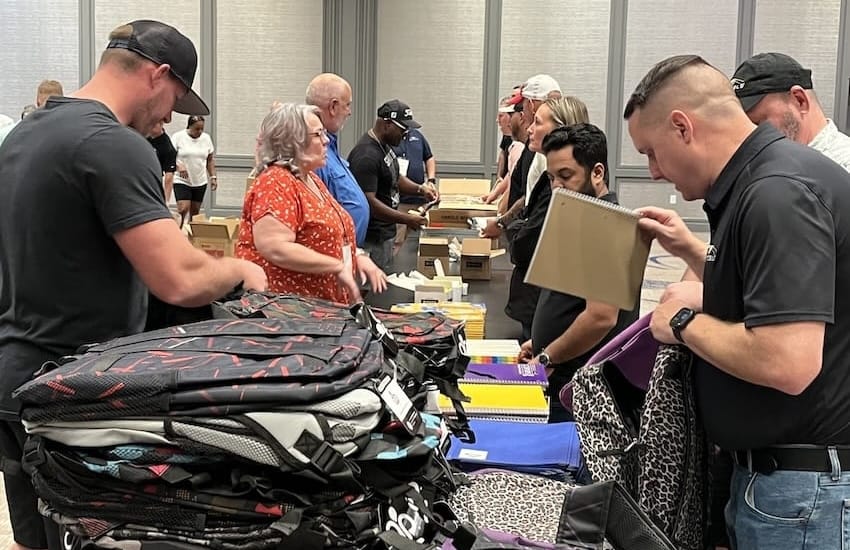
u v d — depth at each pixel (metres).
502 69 10.30
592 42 10.20
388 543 1.05
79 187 1.65
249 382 1.09
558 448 1.84
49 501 1.15
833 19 9.95
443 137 10.44
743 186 1.46
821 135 2.19
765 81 2.11
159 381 1.09
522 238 2.92
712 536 1.74
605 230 1.74
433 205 5.48
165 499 1.10
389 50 10.34
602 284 1.75
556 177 2.45
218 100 10.47
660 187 10.31
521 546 1.27
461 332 1.64
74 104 1.71
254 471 1.10
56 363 1.23
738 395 1.50
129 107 1.83
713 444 1.67
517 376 2.22
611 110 10.25
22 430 1.68
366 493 1.12
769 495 1.50
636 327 1.68
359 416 1.10
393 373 1.21
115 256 1.72
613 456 1.60
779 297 1.36
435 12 10.25
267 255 2.72
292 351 1.18
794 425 1.47
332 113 3.75
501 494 1.61
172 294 1.69
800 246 1.36
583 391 1.66
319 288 2.81
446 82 10.36
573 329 2.35
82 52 10.43
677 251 1.73
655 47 10.16
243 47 10.38
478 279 4.02
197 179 9.34
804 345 1.34
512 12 10.22
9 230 1.69
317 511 1.09
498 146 10.38
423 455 1.14
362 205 3.89
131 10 10.36
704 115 1.50
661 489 1.57
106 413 1.10
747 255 1.41
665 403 1.57
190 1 10.34
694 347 1.48
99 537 1.12
